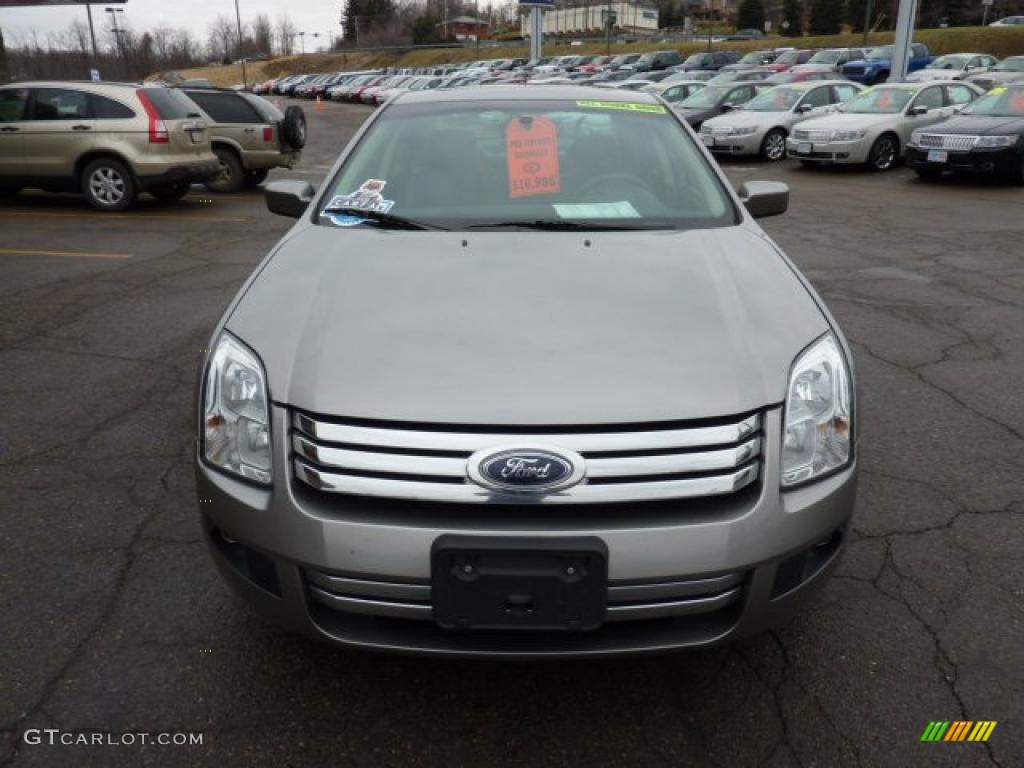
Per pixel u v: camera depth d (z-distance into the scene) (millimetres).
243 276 6949
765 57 39219
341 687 2273
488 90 3717
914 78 24625
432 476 1870
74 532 3018
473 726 2148
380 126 3451
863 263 7434
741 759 2047
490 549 1812
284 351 2105
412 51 86438
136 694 2234
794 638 2463
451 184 3068
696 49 61156
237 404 2072
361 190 3070
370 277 2414
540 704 2225
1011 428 3924
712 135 16453
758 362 2049
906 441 3781
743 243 2736
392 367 2004
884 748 2070
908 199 11328
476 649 1946
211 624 2516
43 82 10195
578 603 1844
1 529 3035
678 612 1923
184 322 5633
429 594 1886
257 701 2221
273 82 60750
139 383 4512
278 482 1961
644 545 1846
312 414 1943
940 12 64812
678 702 2229
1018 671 2322
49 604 2602
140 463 3572
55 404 4219
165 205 11117
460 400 1908
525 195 3012
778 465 1967
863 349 5062
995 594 2666
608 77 35344
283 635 2469
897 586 2705
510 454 1852
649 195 3031
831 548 2150
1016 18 51219
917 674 2314
